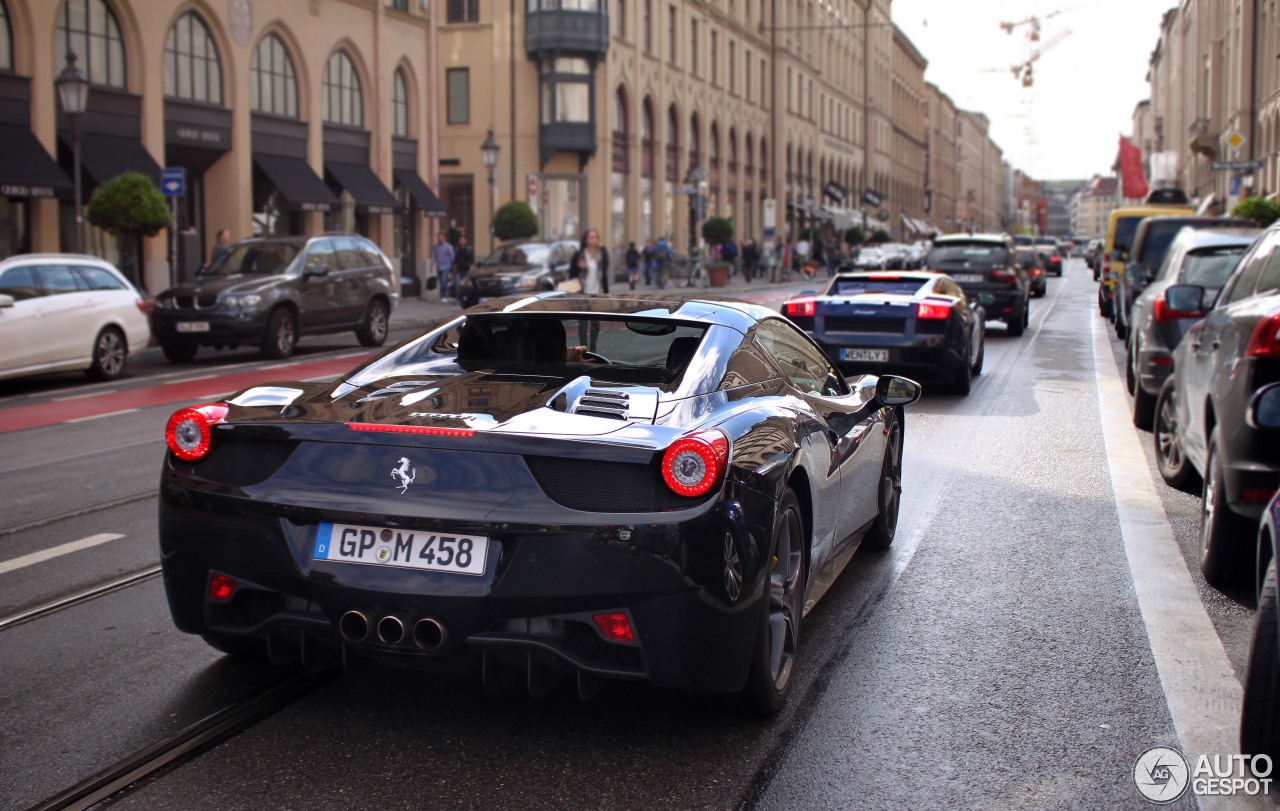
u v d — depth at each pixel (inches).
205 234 1149.7
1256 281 257.8
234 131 1140.5
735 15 2472.9
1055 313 1130.7
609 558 137.3
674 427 148.6
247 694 169.8
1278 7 1734.7
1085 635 199.5
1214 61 2309.3
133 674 178.1
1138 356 425.4
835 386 221.9
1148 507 298.5
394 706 165.0
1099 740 155.9
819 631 201.3
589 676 143.5
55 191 911.7
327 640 148.4
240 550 148.8
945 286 543.5
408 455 144.7
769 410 167.5
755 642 149.4
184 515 152.7
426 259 1457.9
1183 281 427.8
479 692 170.4
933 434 413.7
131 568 240.4
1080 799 138.9
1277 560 141.6
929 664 184.9
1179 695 171.9
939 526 279.1
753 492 147.6
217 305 690.8
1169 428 325.4
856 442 210.2
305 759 147.3
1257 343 211.0
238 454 154.3
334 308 770.2
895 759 149.2
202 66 1109.7
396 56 1390.3
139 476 345.1
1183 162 2997.0
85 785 139.9
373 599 141.7
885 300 504.1
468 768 144.9
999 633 200.4
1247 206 1266.0
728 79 2443.4
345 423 149.4
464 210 1795.0
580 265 732.0
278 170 1193.4
